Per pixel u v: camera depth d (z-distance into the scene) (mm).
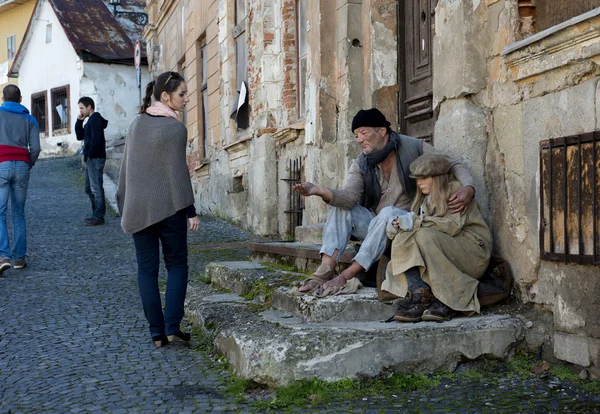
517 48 3926
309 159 7785
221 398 3469
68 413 3297
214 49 13305
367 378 3545
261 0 9758
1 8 35281
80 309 5676
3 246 7363
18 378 3889
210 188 13875
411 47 6457
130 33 30656
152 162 4523
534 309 3955
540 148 3801
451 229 3930
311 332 3664
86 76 28547
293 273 5555
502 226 4211
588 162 3414
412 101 6398
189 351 4402
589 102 3459
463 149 4395
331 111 7270
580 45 3482
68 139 30156
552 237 3697
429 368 3645
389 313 4078
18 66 32750
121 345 4566
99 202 11117
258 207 10055
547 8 4012
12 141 7484
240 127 11422
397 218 3893
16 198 7621
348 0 6844
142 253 4578
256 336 3764
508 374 3641
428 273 3869
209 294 5793
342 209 4414
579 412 3057
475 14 4410
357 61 6875
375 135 4352
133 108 29234
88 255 8516
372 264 4242
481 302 4062
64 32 29188
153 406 3359
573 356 3574
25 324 5184
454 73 4488
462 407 3152
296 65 9258
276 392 3477
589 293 3469
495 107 4297
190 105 15758
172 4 17484
